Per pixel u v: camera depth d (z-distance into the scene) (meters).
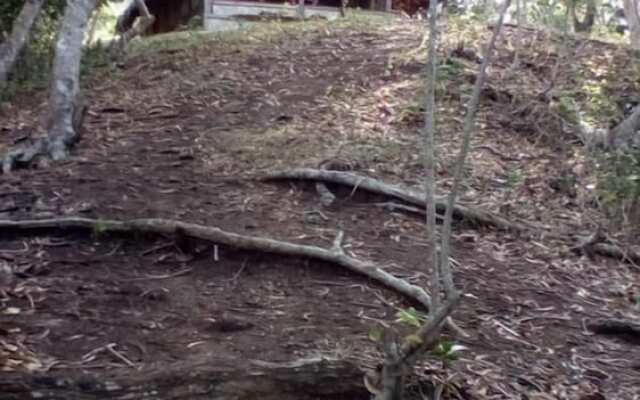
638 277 5.86
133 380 3.28
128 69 10.32
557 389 4.16
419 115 8.17
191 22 14.94
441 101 8.54
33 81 10.37
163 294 4.67
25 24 9.50
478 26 10.70
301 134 7.69
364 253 5.47
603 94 8.91
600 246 6.08
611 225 6.58
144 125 8.05
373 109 8.38
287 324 4.42
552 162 7.59
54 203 5.90
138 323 4.28
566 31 10.14
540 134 8.05
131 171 6.72
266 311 4.59
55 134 7.02
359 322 4.52
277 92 8.92
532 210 6.69
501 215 6.40
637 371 4.53
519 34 9.87
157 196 6.19
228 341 4.14
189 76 9.62
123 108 8.55
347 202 6.34
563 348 4.66
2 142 7.74
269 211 6.05
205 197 6.24
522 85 8.95
